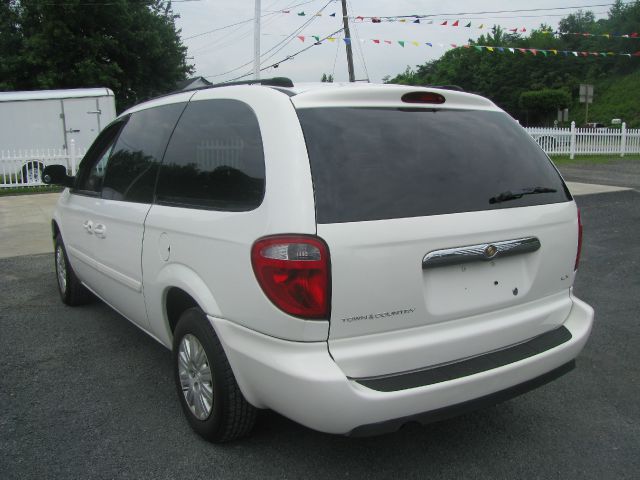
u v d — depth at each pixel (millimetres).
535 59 52125
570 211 3029
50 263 7320
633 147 22719
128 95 26234
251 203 2533
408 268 2424
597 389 3652
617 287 5832
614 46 49438
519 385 2691
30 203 13055
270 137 2537
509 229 2703
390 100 2746
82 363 4078
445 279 2570
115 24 24344
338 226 2316
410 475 2746
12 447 2975
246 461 2857
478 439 3078
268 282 2361
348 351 2361
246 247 2465
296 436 3088
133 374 3889
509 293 2768
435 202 2549
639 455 2916
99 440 3047
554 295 3008
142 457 2891
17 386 3707
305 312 2293
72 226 4699
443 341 2535
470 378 2490
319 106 2570
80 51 23922
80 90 17016
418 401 2375
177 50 27141
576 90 50656
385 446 3008
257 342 2486
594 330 4652
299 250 2285
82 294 5332
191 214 2900
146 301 3414
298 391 2312
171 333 3336
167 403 3473
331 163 2428
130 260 3535
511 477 2732
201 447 2984
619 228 8820
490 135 2947
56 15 23094
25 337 4605
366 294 2352
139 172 3596
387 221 2396
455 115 2910
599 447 2992
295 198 2346
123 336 4621
